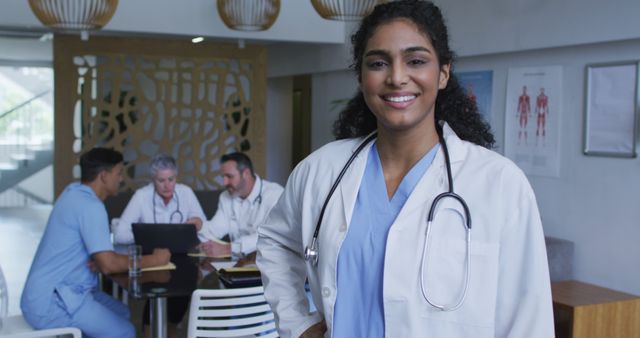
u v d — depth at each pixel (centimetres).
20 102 1281
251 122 713
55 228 340
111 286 464
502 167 131
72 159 654
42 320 332
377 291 134
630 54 392
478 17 493
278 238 164
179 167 698
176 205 459
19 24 546
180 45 682
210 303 296
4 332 331
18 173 1198
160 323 329
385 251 133
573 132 429
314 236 144
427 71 133
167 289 318
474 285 127
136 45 667
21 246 796
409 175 139
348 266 138
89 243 340
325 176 148
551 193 447
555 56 441
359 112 156
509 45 465
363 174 144
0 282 347
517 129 471
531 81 458
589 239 420
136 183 687
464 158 136
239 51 703
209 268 363
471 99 152
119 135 673
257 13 526
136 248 345
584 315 340
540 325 127
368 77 136
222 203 445
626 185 395
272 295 162
